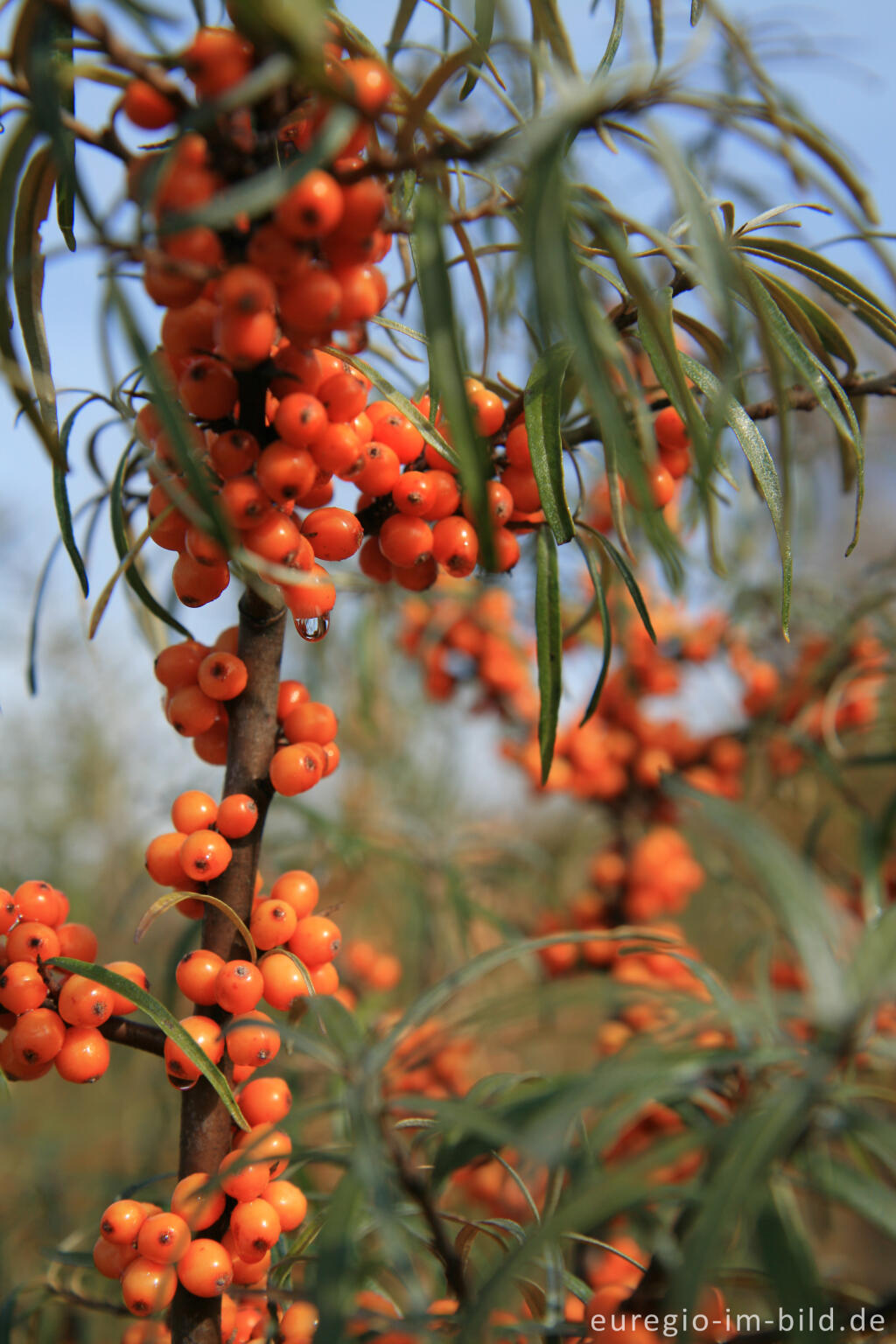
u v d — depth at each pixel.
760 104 0.27
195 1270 0.27
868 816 0.43
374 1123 0.25
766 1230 0.24
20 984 0.27
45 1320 0.36
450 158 0.25
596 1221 0.24
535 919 0.66
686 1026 0.26
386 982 0.51
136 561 0.33
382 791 0.73
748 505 0.51
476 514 0.25
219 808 0.29
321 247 0.26
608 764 0.57
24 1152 0.58
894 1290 0.29
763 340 0.28
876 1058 0.26
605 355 0.25
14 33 0.25
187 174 0.25
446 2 0.30
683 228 0.30
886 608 0.51
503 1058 0.55
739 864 0.57
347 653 0.65
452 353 0.25
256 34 0.24
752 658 0.59
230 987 0.27
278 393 0.27
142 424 0.27
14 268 0.27
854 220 0.27
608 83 0.24
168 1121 0.52
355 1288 0.25
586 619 0.33
